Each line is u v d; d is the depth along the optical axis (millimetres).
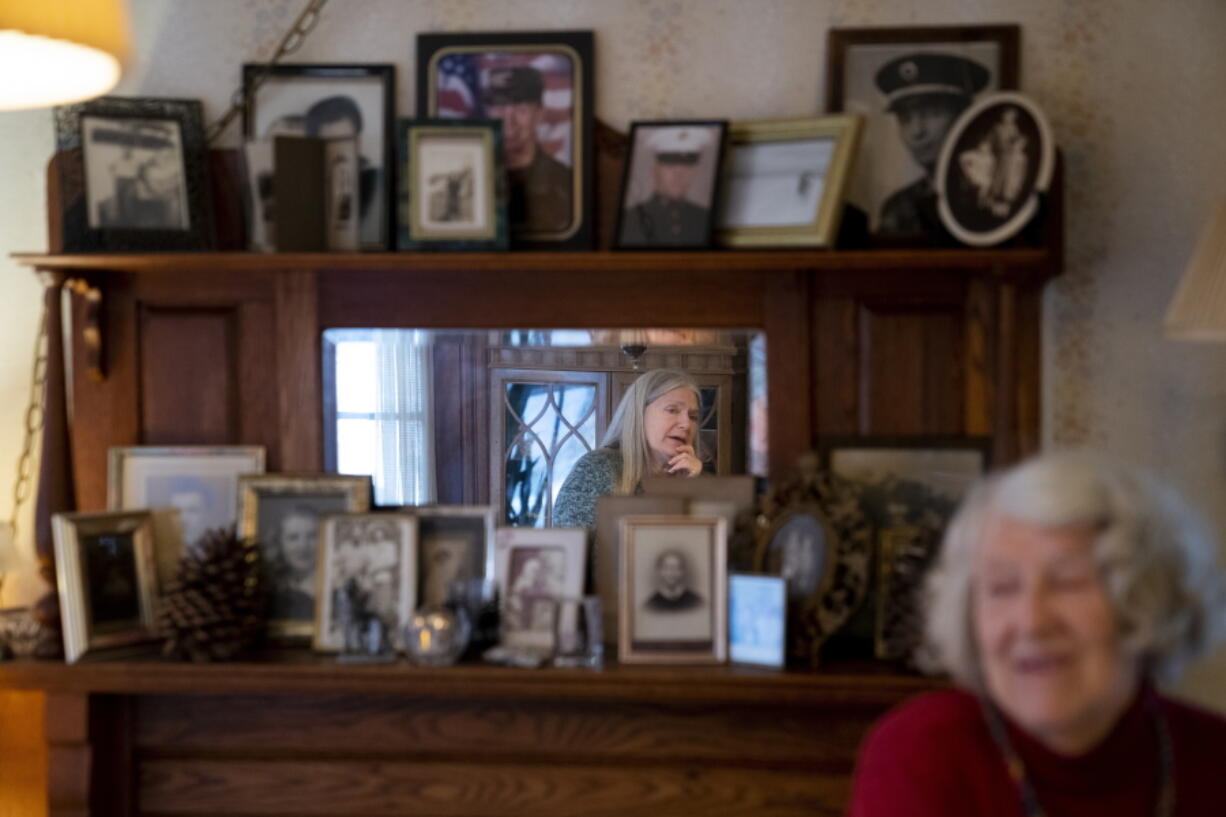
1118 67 2018
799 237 1905
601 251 2072
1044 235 1942
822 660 1920
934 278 2023
